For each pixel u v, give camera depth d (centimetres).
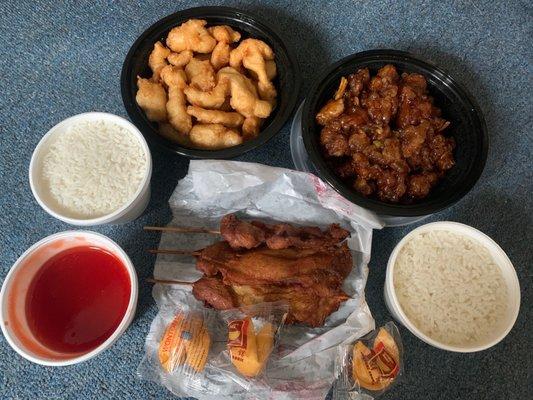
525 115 60
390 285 46
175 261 50
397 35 62
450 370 49
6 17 60
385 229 54
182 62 51
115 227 52
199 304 48
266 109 50
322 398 45
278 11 62
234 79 50
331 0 63
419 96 50
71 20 61
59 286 44
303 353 47
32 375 48
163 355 43
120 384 48
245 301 45
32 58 59
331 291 45
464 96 50
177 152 47
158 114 50
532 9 64
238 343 42
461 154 50
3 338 49
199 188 49
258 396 45
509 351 50
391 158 48
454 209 55
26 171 54
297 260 45
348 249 47
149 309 50
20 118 56
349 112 50
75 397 47
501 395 49
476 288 47
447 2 64
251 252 46
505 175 57
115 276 45
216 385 45
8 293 40
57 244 43
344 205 48
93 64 59
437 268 48
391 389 49
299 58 60
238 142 49
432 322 46
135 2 62
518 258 54
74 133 47
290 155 56
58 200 45
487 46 63
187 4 62
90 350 42
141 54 51
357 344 46
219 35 51
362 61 51
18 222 52
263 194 51
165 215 53
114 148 46
